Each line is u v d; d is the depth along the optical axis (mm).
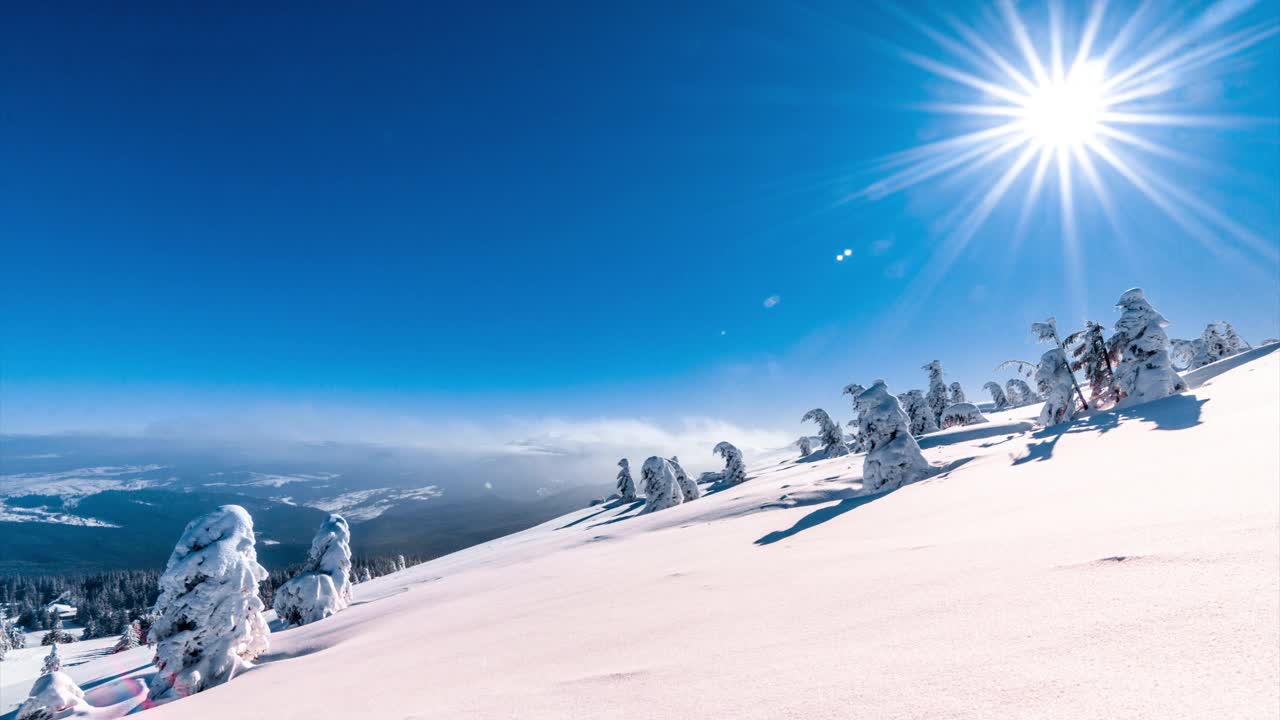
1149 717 1657
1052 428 16938
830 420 50719
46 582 138125
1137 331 20625
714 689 2818
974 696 2080
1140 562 3209
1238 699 1635
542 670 4078
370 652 7703
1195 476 5758
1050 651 2320
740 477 49562
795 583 5293
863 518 10141
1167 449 8094
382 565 113062
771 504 21453
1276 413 8531
